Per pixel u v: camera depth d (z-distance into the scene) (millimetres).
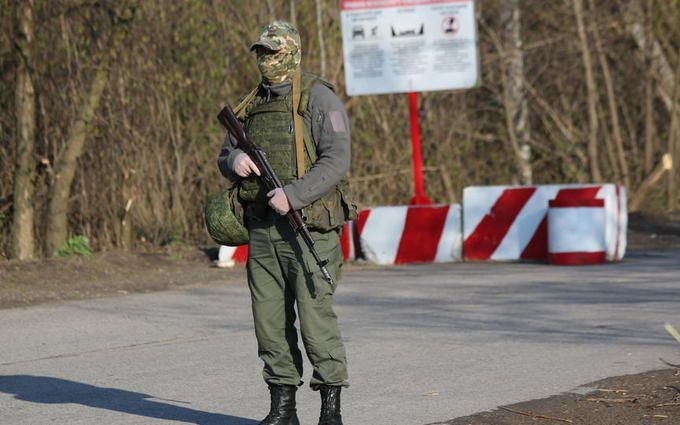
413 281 26281
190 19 34562
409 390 14844
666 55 46906
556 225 28828
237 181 12094
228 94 35875
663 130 47375
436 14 32094
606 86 46562
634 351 17234
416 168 32406
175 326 20578
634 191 46094
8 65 31875
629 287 24250
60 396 15062
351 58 32594
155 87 34125
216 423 13445
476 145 45031
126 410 14180
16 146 31531
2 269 26922
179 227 34562
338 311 21922
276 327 12086
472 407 13812
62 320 21328
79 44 31844
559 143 46312
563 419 13148
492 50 45062
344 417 13445
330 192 11719
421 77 32281
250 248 12070
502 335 18906
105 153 33375
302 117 11727
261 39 11648
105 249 33344
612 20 45500
